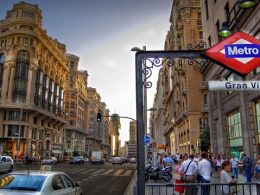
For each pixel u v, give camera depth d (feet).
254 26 62.80
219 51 20.61
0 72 238.68
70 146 350.84
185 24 180.96
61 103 314.55
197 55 20.61
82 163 206.49
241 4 23.32
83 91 422.82
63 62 326.03
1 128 222.69
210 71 97.40
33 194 23.72
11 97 230.07
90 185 62.18
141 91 19.86
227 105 85.46
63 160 256.73
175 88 219.20
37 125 248.73
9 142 220.64
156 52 20.58
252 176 65.05
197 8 182.39
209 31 103.96
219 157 77.87
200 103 165.48
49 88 279.90
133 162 264.52
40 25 268.62
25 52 240.94
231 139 84.02
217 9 93.15
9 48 238.89
